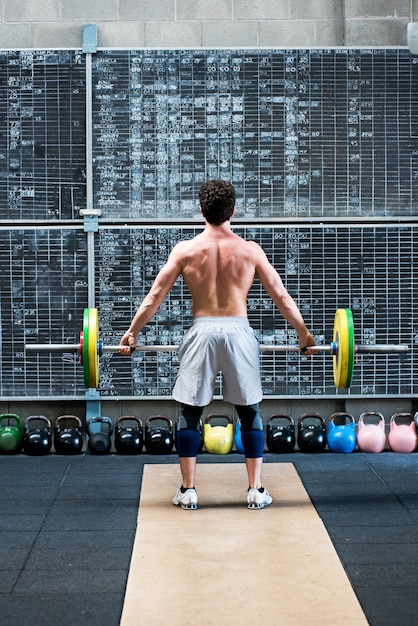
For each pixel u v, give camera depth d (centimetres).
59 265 678
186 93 676
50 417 690
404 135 680
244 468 609
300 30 685
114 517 491
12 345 679
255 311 679
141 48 673
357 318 680
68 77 676
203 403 509
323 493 540
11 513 500
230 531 462
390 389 681
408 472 595
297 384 681
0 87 677
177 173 677
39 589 384
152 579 394
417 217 679
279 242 677
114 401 686
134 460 639
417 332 680
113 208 676
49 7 682
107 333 678
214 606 363
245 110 677
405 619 350
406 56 679
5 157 678
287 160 678
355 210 679
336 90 677
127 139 675
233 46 680
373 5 681
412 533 458
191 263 507
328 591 379
